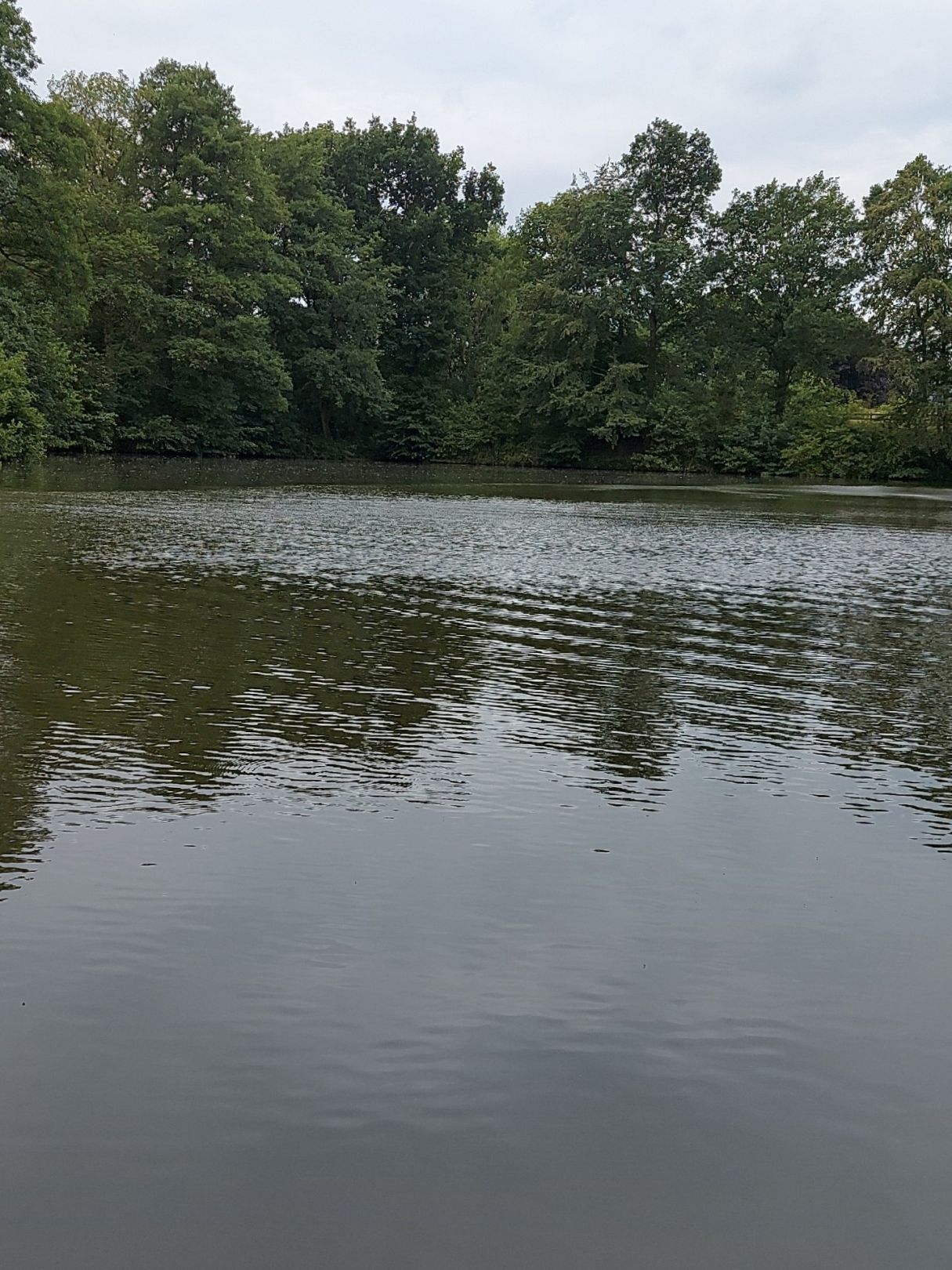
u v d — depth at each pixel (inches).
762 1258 91.8
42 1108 109.0
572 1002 133.1
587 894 165.9
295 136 2325.3
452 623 406.6
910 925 158.9
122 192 1973.4
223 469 1668.3
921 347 1998.0
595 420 2346.2
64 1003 129.1
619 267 2258.9
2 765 217.8
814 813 208.8
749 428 2229.3
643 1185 100.3
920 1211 98.0
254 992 133.0
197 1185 98.5
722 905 163.8
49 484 1115.3
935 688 325.7
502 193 2628.0
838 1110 112.5
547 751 245.3
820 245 2228.1
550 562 618.2
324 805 203.0
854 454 2089.1
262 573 520.1
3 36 1455.5
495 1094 113.4
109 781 211.8
